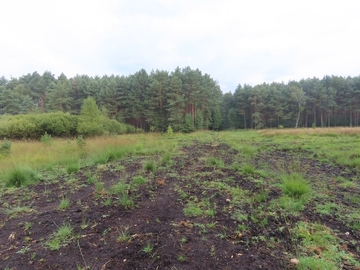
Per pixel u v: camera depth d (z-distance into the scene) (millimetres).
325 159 7020
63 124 17906
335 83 44062
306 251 2115
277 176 4805
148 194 3625
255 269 1831
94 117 18422
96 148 8180
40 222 2686
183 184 4223
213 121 44656
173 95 33844
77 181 4621
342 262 1953
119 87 37312
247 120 47719
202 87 37406
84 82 40344
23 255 2029
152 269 1821
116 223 2619
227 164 6109
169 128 20625
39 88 44719
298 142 11852
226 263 1907
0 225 2691
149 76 39938
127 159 7008
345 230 2555
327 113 43562
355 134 14820
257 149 9445
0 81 60625
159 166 5766
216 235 2377
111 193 3660
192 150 9273
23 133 16094
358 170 5539
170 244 2180
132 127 31531
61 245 2174
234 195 3613
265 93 43656
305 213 2953
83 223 2615
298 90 42156
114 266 1851
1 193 3977
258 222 2701
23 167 5023
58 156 7207
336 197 3664
